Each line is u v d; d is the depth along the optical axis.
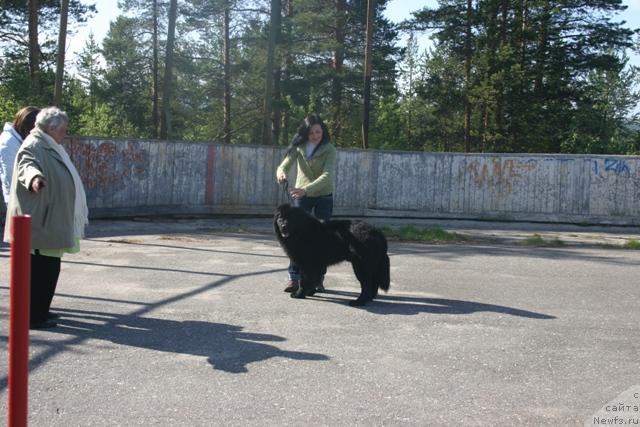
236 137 36.34
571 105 30.55
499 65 27.36
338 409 3.57
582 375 4.25
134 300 6.02
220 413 3.47
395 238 12.20
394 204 16.12
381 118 33.31
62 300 5.91
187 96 36.91
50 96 22.81
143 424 3.30
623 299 6.79
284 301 6.21
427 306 6.22
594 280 7.95
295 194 6.42
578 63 29.30
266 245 10.38
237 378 4.02
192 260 8.49
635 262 9.76
